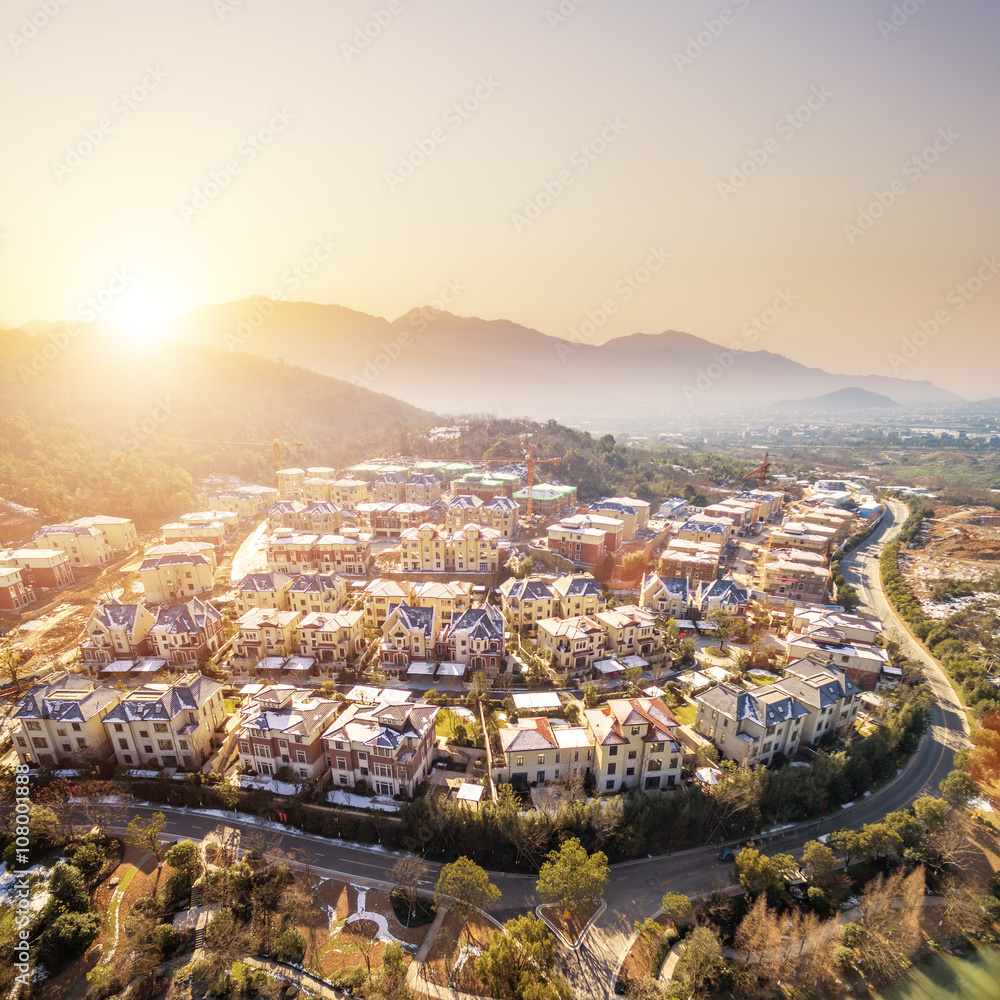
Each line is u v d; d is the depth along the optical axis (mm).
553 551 177625
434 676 114000
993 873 74812
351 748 82625
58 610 136375
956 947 65062
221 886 68688
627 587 163250
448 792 83188
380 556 176375
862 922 67438
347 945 63938
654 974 61969
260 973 59938
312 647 117000
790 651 118438
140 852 76000
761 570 169375
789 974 63062
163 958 62062
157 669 112688
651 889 72375
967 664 119812
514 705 99750
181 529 177500
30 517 169875
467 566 164625
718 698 94062
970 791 82500
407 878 68250
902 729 95562
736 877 73188
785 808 83625
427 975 61000
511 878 73812
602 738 83000
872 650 116562
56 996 58500
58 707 88000
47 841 75500
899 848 74688
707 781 83875
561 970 61969
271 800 81438
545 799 81375
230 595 145625
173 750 87938
